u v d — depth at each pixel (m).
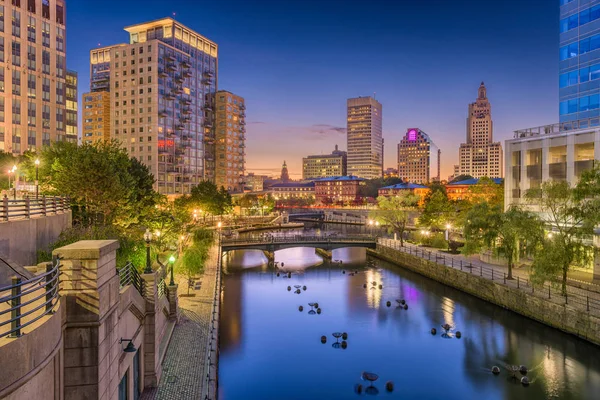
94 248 11.53
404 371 29.45
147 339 19.95
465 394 26.22
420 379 28.25
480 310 42.25
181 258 47.97
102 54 170.88
